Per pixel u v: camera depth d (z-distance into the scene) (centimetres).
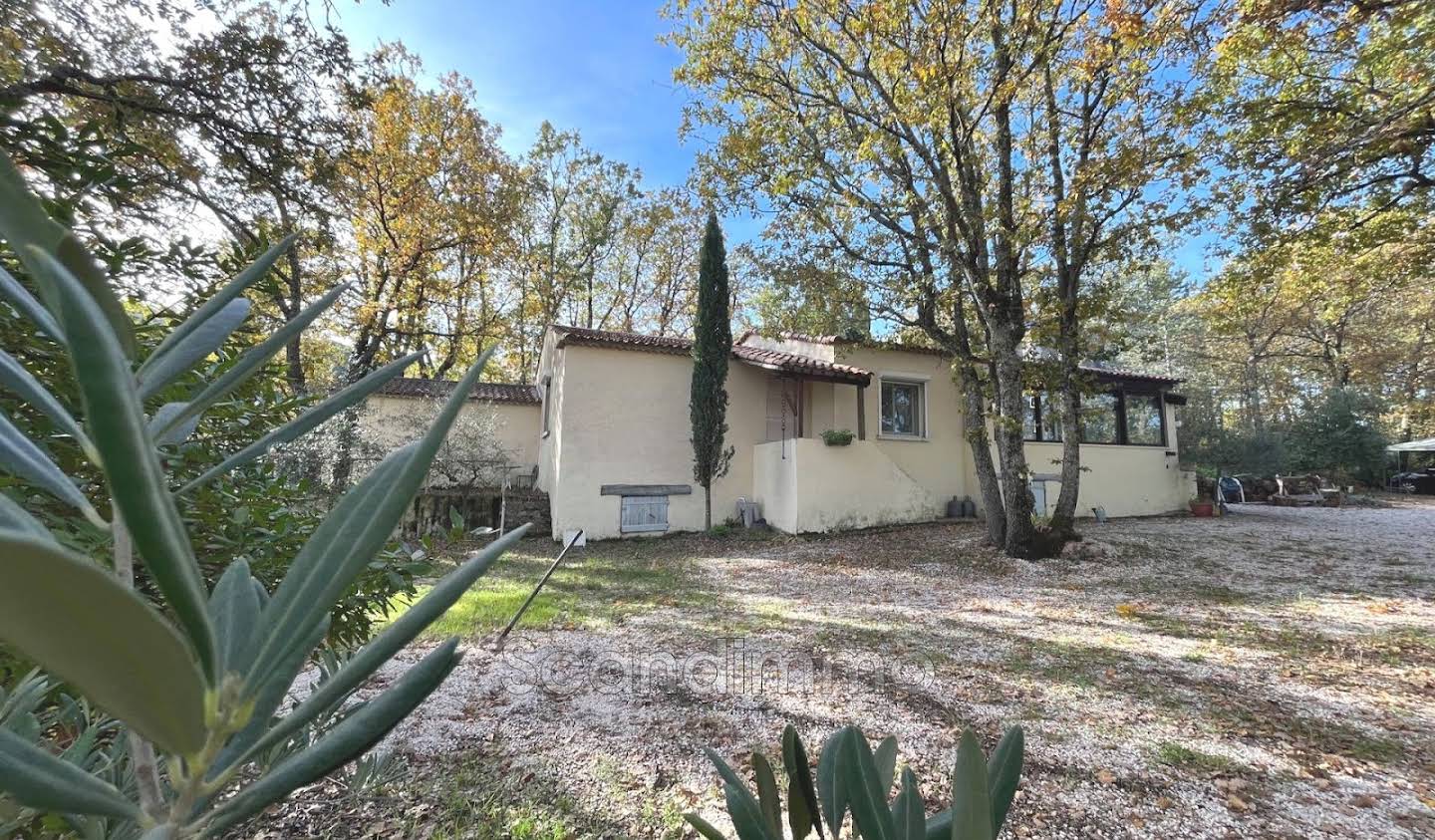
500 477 1182
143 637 30
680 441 1045
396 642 48
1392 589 583
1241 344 1973
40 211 48
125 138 278
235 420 188
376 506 49
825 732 302
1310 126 610
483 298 1566
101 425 32
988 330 802
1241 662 402
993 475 832
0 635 25
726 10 715
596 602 562
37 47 360
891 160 768
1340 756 279
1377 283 932
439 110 1188
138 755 48
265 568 182
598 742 289
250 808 43
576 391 984
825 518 964
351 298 1125
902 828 76
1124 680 371
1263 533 912
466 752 278
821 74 759
